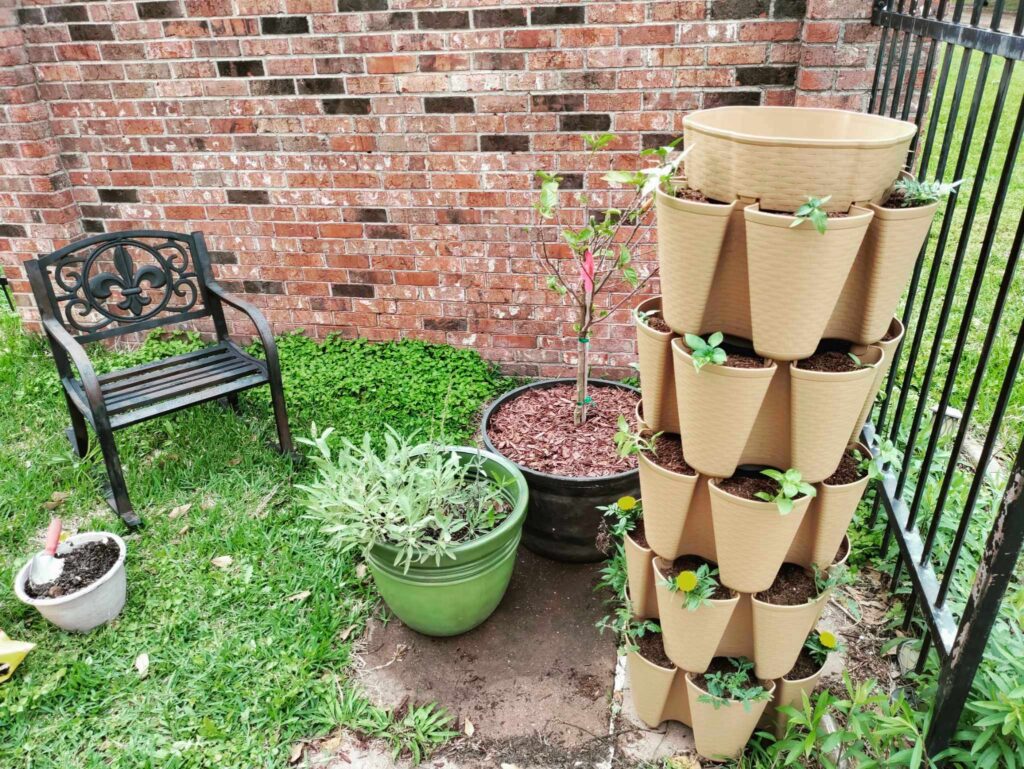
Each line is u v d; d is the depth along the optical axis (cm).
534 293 368
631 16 301
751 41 296
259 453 322
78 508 296
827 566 175
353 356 389
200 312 332
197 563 264
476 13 312
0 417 354
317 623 238
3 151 378
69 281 409
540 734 209
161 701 216
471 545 210
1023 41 144
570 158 333
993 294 421
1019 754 160
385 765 200
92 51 357
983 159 167
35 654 230
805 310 138
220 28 340
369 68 334
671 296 154
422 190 356
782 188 133
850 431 153
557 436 276
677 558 184
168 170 381
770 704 191
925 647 195
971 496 164
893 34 245
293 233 383
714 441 155
